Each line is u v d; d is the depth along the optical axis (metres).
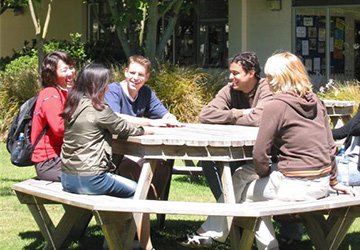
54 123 5.50
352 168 5.61
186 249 5.90
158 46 14.83
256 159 4.90
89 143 5.00
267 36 17.33
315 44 17.02
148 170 5.04
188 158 4.95
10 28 19.78
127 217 4.92
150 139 4.89
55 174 5.58
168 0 15.22
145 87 6.31
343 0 16.58
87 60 16.58
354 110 11.19
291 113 4.89
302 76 4.97
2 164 10.28
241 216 4.55
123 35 14.82
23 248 5.81
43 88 5.71
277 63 4.96
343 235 5.31
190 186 8.52
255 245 5.80
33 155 5.64
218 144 4.88
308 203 4.82
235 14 17.52
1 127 13.02
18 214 6.96
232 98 6.34
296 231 6.05
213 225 5.28
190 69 13.94
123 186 5.12
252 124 6.02
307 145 4.93
